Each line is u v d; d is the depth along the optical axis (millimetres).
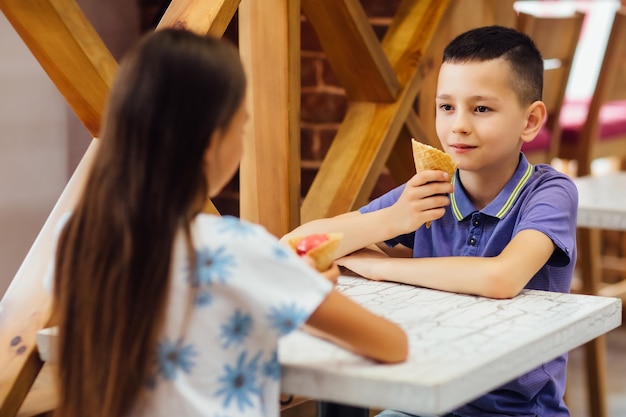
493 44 2021
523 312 1695
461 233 2102
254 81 2395
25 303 1965
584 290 3846
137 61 1410
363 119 2666
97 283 1395
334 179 2582
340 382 1367
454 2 2801
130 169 1390
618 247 5270
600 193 3217
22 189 3385
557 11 6004
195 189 1401
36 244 2049
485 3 3172
